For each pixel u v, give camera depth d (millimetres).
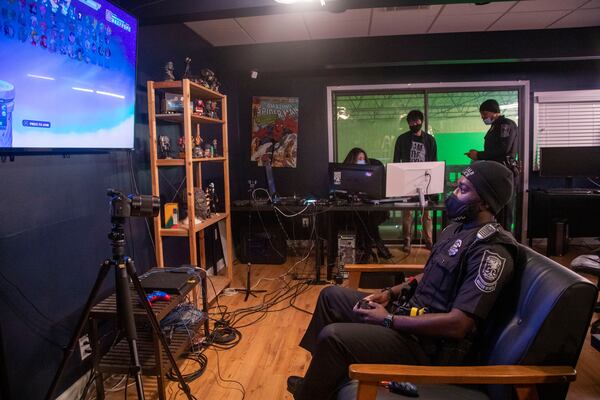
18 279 1601
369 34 3975
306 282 3629
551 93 4605
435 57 4031
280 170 4906
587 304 1095
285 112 4832
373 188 3484
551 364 1122
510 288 1344
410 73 4684
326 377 1374
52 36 1577
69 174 1889
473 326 1298
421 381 1077
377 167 3459
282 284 3596
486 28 3850
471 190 1467
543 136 4730
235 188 4633
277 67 4203
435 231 4770
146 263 2607
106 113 1938
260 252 4266
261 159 4891
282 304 3109
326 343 1366
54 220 1793
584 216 4719
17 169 1596
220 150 4090
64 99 1663
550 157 4543
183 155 2691
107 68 1922
